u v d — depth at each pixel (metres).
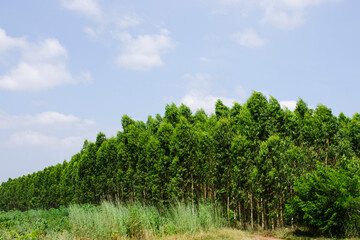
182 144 18.64
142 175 21.77
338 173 12.99
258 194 15.24
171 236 12.13
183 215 14.03
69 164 35.59
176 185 17.70
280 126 17.81
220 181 16.83
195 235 12.57
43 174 44.44
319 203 12.57
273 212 14.89
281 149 15.66
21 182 53.91
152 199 19.59
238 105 21.83
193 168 18.22
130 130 24.83
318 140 16.67
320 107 17.75
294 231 13.95
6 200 58.19
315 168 16.14
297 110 21.41
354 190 12.44
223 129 17.53
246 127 17.05
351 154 16.11
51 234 11.88
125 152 25.25
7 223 14.14
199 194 19.17
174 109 26.23
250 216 17.14
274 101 18.31
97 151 28.59
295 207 13.73
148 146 21.16
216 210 16.28
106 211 13.98
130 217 12.48
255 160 15.84
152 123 28.14
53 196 38.94
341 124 20.69
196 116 26.34
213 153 17.45
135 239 11.71
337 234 12.42
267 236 13.66
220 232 13.35
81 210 15.50
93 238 11.60
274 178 14.98
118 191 24.66
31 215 19.84
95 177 27.81
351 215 12.21
